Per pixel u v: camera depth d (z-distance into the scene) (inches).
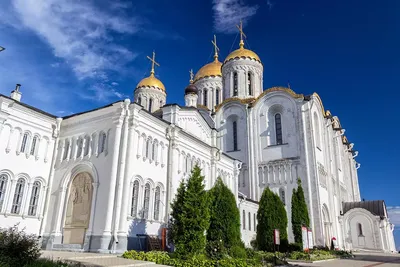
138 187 905.5
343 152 2549.2
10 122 877.8
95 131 941.2
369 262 979.3
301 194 1178.6
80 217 880.9
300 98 1759.4
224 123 1957.4
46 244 880.9
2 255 432.1
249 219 1557.6
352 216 2074.3
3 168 842.2
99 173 880.3
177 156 1091.9
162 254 711.7
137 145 919.7
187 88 1418.6
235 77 2074.3
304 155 1657.2
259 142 1824.6
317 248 1390.3
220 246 708.0
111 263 583.5
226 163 1457.9
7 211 836.0
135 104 905.5
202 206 709.3
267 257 781.3
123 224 816.9
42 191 939.3
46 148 975.0
